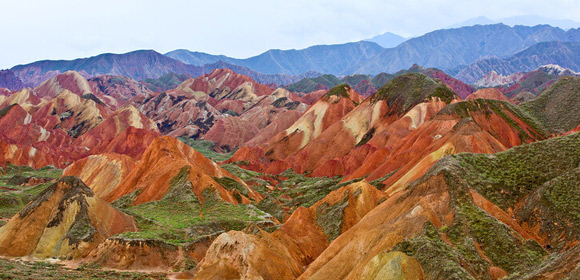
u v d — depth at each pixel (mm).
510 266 49938
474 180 67500
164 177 103688
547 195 63406
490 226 54531
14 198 105625
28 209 74375
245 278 60156
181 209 92000
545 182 66812
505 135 133125
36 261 68000
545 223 61062
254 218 87125
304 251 70688
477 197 60906
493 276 48375
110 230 75250
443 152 98812
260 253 62750
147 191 101625
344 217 75312
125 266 67438
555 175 68750
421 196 62375
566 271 38281
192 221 84000
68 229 72312
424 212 57750
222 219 85812
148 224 81125
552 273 39344
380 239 55031
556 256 47719
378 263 49000
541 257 50781
